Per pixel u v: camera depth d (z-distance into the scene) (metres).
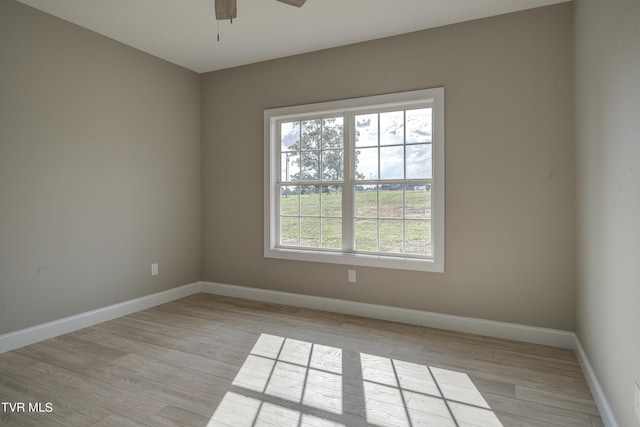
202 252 4.68
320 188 4.00
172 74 4.26
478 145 3.21
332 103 3.80
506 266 3.14
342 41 3.66
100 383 2.36
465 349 2.91
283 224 4.22
